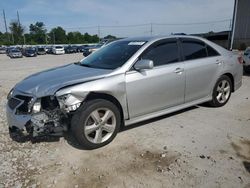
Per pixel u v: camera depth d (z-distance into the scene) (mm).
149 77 4145
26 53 39469
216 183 2916
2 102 6648
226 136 4105
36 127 3434
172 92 4520
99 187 2912
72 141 4062
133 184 2943
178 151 3652
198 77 4887
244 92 7039
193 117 4965
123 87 3881
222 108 5508
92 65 4484
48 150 3795
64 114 3525
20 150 3812
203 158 3447
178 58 4637
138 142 3961
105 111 3816
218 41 25797
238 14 25000
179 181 2969
